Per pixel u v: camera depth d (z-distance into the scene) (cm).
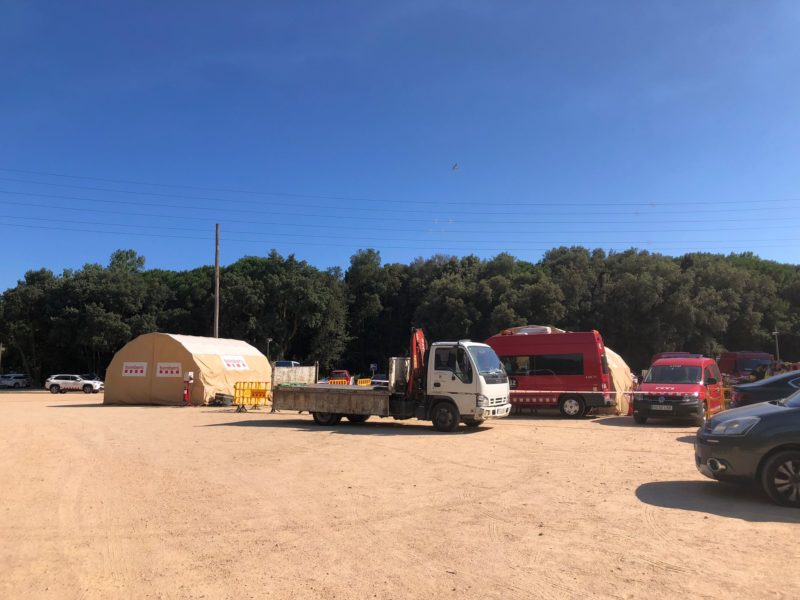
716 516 669
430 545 584
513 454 1152
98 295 5931
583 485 852
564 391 1948
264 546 589
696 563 514
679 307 5447
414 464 1052
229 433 1560
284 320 6378
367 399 1683
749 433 729
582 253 6625
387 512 716
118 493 840
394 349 7469
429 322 6109
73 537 629
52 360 6569
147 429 1677
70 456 1181
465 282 6438
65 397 3978
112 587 484
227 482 909
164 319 6225
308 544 593
